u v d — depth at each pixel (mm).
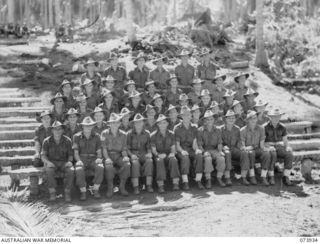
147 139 8539
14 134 9445
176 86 9977
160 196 8141
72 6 42375
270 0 21000
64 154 8211
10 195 7738
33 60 14422
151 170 8312
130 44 15430
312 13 26172
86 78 9906
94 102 9453
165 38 15445
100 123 8539
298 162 9836
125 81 10305
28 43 18547
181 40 15945
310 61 16375
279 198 8188
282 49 17156
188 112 8750
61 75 12883
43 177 8055
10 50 16188
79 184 7852
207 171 8570
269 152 8891
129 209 7461
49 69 13453
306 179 9297
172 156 8461
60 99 8758
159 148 8633
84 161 8219
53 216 6738
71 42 18297
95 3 39875
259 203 7820
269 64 15617
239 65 14461
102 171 7969
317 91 13883
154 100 9312
